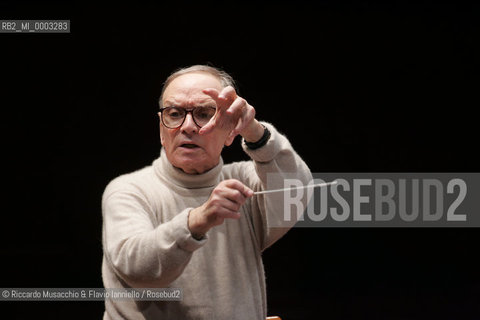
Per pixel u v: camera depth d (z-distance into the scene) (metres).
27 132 6.39
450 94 7.86
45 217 6.70
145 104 6.64
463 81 7.81
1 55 6.06
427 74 7.79
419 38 7.66
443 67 7.76
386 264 8.21
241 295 2.70
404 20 7.59
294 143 7.72
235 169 3.08
